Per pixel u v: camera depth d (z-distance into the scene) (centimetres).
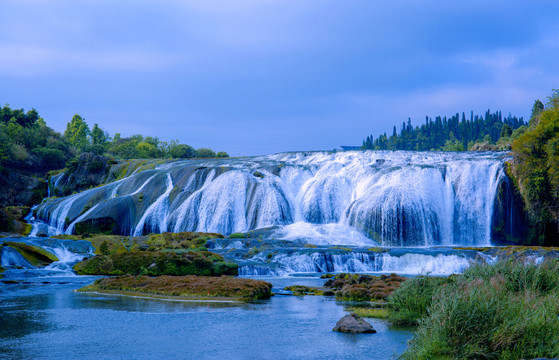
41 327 2233
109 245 5703
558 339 1382
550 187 6906
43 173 12400
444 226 7362
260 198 7769
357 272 5050
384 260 5169
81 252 5534
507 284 2091
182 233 6312
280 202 7719
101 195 8806
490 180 7381
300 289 3588
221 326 2252
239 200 7906
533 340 1377
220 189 8012
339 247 5672
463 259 4994
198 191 8175
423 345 1455
